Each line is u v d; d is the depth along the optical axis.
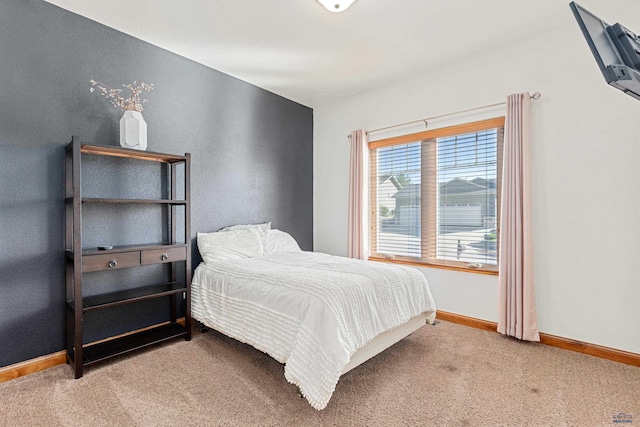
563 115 2.55
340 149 4.16
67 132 2.35
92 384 2.00
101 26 2.51
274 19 2.44
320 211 4.39
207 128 3.22
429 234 3.43
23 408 1.75
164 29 2.58
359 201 3.81
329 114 4.27
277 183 3.95
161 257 2.50
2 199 2.08
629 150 2.30
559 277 2.58
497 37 2.69
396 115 3.61
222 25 2.52
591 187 2.44
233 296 2.46
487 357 2.39
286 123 4.07
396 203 3.71
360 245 3.81
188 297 2.68
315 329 1.83
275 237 3.52
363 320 2.00
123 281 2.65
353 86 3.71
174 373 2.14
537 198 2.67
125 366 2.23
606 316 2.39
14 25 2.12
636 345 2.28
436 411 1.74
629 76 1.08
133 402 1.81
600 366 2.25
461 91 3.12
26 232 2.17
